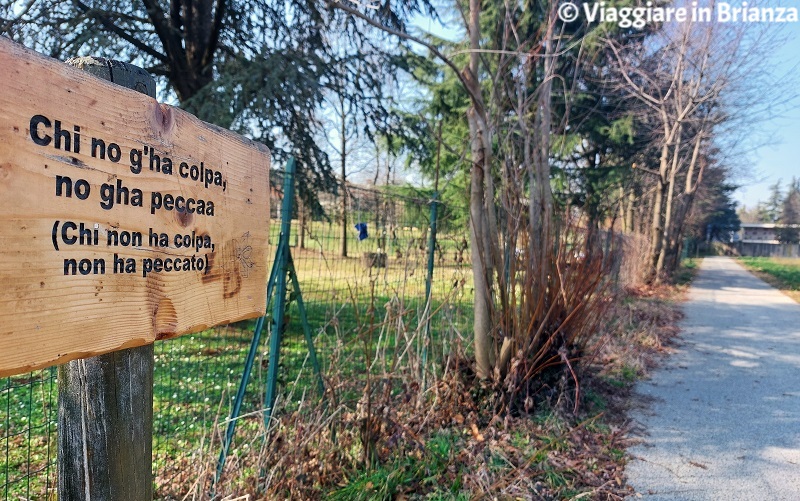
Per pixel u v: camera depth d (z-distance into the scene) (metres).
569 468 3.46
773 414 4.84
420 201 4.72
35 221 1.08
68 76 1.15
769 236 67.50
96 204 1.22
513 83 5.69
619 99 14.73
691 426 4.47
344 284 4.69
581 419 4.37
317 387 3.60
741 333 9.09
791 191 63.97
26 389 4.45
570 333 4.71
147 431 1.59
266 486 2.74
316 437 3.13
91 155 1.21
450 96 14.02
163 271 1.43
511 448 3.64
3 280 1.03
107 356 1.47
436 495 2.98
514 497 3.03
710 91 14.59
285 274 3.27
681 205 22.47
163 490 2.93
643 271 16.22
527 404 4.23
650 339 7.80
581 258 4.84
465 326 5.28
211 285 1.66
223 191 1.72
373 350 4.64
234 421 3.09
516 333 4.41
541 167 4.95
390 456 3.31
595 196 14.12
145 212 1.37
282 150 8.09
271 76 7.41
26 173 1.06
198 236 1.58
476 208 4.49
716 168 23.41
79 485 1.47
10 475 3.19
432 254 4.83
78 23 7.34
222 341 6.37
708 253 56.69
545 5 5.96
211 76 8.91
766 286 19.12
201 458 2.79
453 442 3.57
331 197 7.65
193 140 1.55
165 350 5.73
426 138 10.23
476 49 4.17
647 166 20.30
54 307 1.12
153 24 8.40
